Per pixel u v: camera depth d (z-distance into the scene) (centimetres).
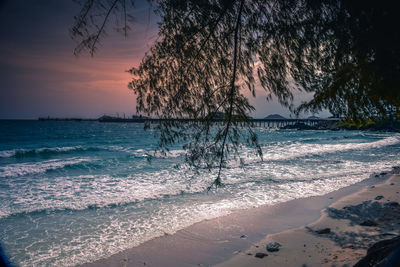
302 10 264
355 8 207
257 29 287
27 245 543
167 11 296
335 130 7881
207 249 499
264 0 278
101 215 733
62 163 1747
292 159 1758
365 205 698
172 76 319
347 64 232
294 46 277
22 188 1072
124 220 687
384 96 226
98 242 553
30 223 674
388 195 784
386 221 543
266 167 1467
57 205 828
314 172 1320
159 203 834
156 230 610
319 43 265
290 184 1056
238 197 884
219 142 315
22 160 1983
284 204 788
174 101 314
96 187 1080
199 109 314
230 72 312
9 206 821
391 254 221
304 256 409
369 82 224
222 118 309
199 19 292
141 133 7056
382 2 186
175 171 1403
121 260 471
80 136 5588
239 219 665
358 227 525
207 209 759
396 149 2308
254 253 458
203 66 319
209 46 310
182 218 688
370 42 199
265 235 554
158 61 315
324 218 625
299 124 9888
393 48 190
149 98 314
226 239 543
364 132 6256
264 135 5566
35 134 5869
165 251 499
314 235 512
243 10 281
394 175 1128
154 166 1591
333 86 251
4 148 3044
